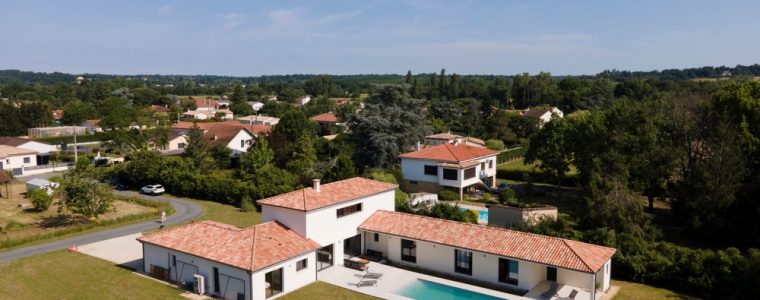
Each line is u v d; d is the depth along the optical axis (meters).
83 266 35.19
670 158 49.56
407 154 63.94
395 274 34.09
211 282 30.53
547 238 32.09
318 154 76.19
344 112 123.94
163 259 33.06
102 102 159.12
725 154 43.12
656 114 53.75
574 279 30.83
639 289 31.08
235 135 86.75
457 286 31.80
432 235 34.69
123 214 50.44
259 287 29.03
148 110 145.50
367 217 38.59
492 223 45.16
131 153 82.94
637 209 38.91
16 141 86.50
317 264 35.38
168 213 51.59
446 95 185.75
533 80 183.62
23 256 37.31
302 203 34.19
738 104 48.66
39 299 29.44
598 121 57.19
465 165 59.22
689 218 43.59
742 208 41.41
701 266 30.23
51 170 78.12
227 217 50.22
